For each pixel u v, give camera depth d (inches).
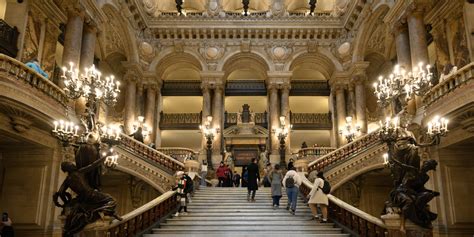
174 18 823.1
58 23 586.2
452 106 374.6
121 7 681.6
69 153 447.5
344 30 821.2
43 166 433.7
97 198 268.5
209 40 843.4
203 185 628.4
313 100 957.2
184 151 783.7
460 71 359.3
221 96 836.0
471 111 359.6
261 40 842.8
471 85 347.9
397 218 288.2
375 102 841.5
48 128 409.1
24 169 434.0
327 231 350.9
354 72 783.7
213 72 828.0
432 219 287.0
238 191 526.9
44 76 385.7
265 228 353.7
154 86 834.2
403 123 316.8
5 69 326.0
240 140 826.2
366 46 778.8
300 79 949.2
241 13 880.9
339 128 807.7
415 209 284.5
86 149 274.5
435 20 591.2
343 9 810.2
